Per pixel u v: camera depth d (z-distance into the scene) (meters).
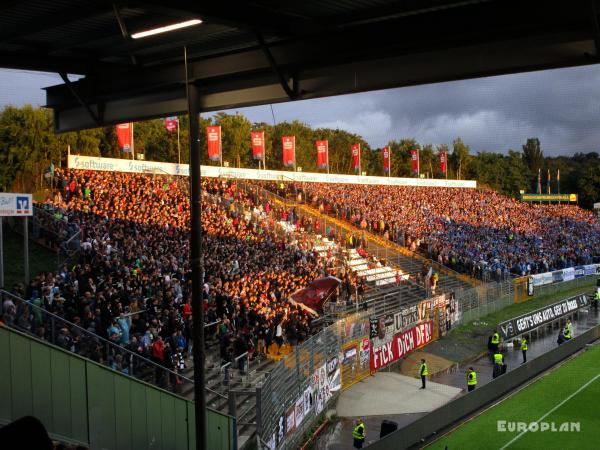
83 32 11.32
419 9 9.33
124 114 14.16
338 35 10.64
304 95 11.59
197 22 9.47
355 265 41.22
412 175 79.69
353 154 67.06
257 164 71.06
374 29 10.31
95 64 13.59
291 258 35.84
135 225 30.27
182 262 27.78
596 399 26.22
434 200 65.50
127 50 12.66
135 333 19.16
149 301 21.44
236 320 23.80
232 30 11.14
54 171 36.28
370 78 10.80
